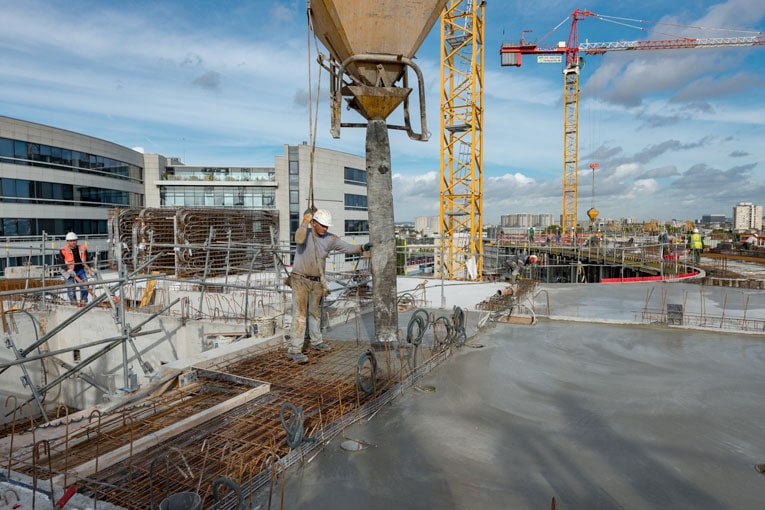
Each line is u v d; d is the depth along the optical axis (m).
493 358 6.28
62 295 16.34
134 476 3.31
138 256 19.72
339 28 5.45
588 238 37.16
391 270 6.25
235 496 2.95
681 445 3.68
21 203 29.53
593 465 3.37
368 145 6.02
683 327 8.16
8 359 13.09
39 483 3.00
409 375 5.33
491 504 2.88
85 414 4.45
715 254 34.75
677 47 71.56
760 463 3.39
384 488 3.08
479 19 25.45
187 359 5.93
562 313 9.88
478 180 26.09
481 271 22.55
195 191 44.22
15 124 29.06
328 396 4.80
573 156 71.06
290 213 45.47
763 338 7.41
